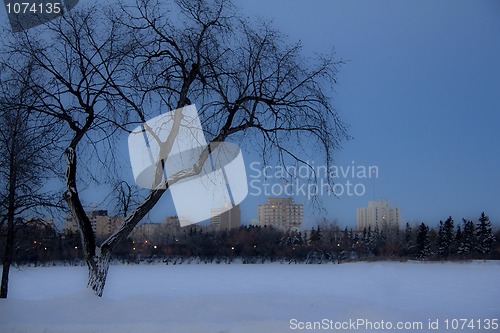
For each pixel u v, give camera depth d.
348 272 58.34
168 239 57.81
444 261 68.50
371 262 67.38
